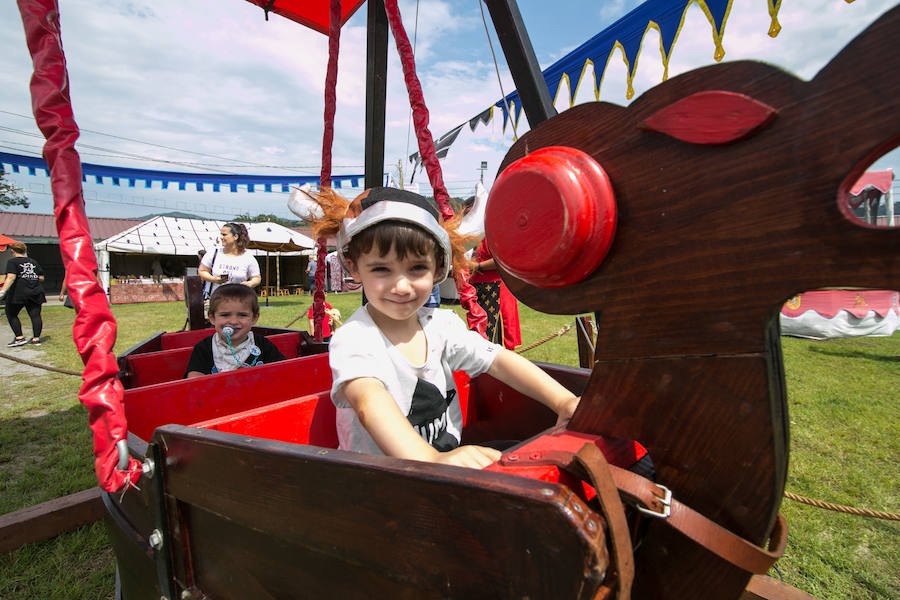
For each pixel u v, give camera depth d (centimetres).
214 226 1978
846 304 693
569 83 445
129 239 1672
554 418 140
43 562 190
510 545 51
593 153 67
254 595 86
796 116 49
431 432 125
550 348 630
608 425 71
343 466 65
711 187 55
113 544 131
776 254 51
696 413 61
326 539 70
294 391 181
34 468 281
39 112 93
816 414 349
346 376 108
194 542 98
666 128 57
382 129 232
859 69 44
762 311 53
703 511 62
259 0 311
